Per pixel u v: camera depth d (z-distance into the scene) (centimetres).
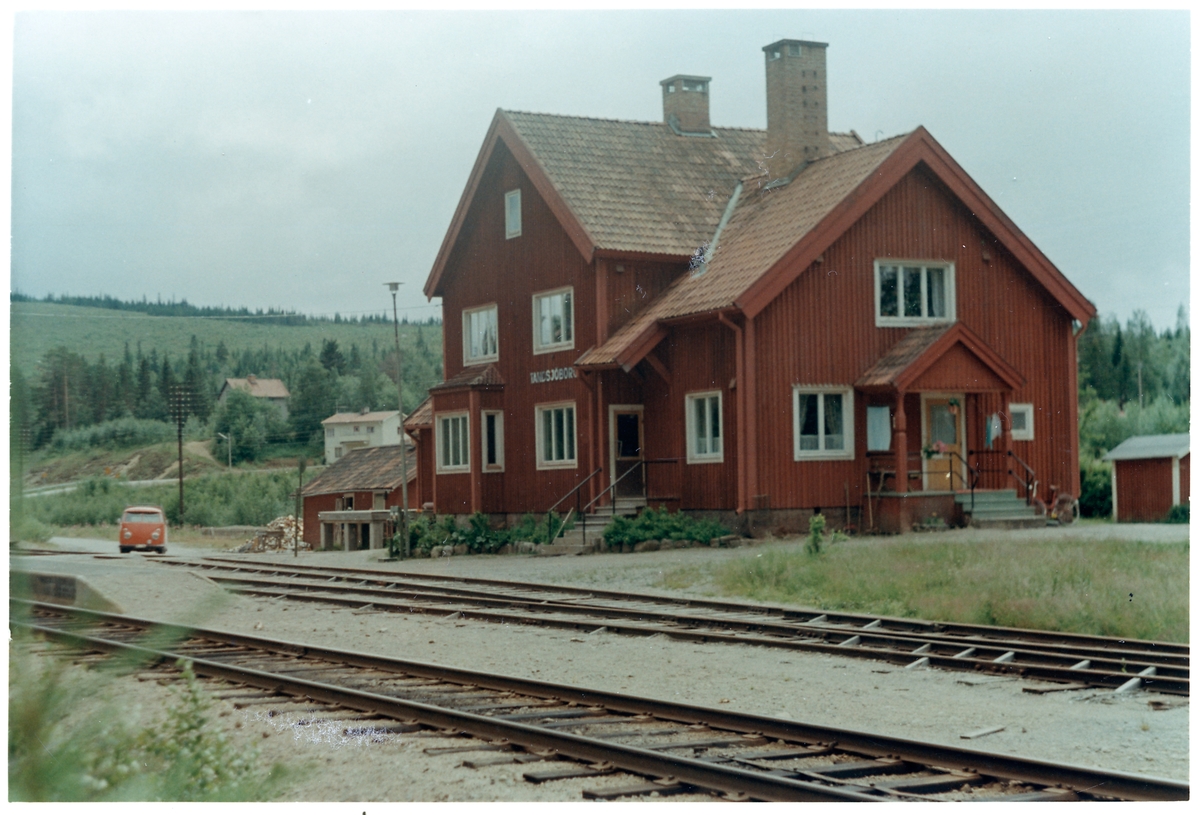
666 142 3628
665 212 3331
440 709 956
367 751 882
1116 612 1504
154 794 705
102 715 660
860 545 2378
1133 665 1207
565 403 3275
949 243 3089
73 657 688
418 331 19988
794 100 3334
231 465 11969
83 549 4997
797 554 2253
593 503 3127
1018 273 3181
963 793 743
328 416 14425
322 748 895
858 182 2927
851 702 1070
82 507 8369
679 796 741
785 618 1662
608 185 3344
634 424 3222
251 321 18900
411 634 1584
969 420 3066
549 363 3338
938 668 1245
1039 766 750
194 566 3017
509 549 3131
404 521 3312
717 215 3397
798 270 2859
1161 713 1017
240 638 1489
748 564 2102
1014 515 2967
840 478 2933
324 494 5106
